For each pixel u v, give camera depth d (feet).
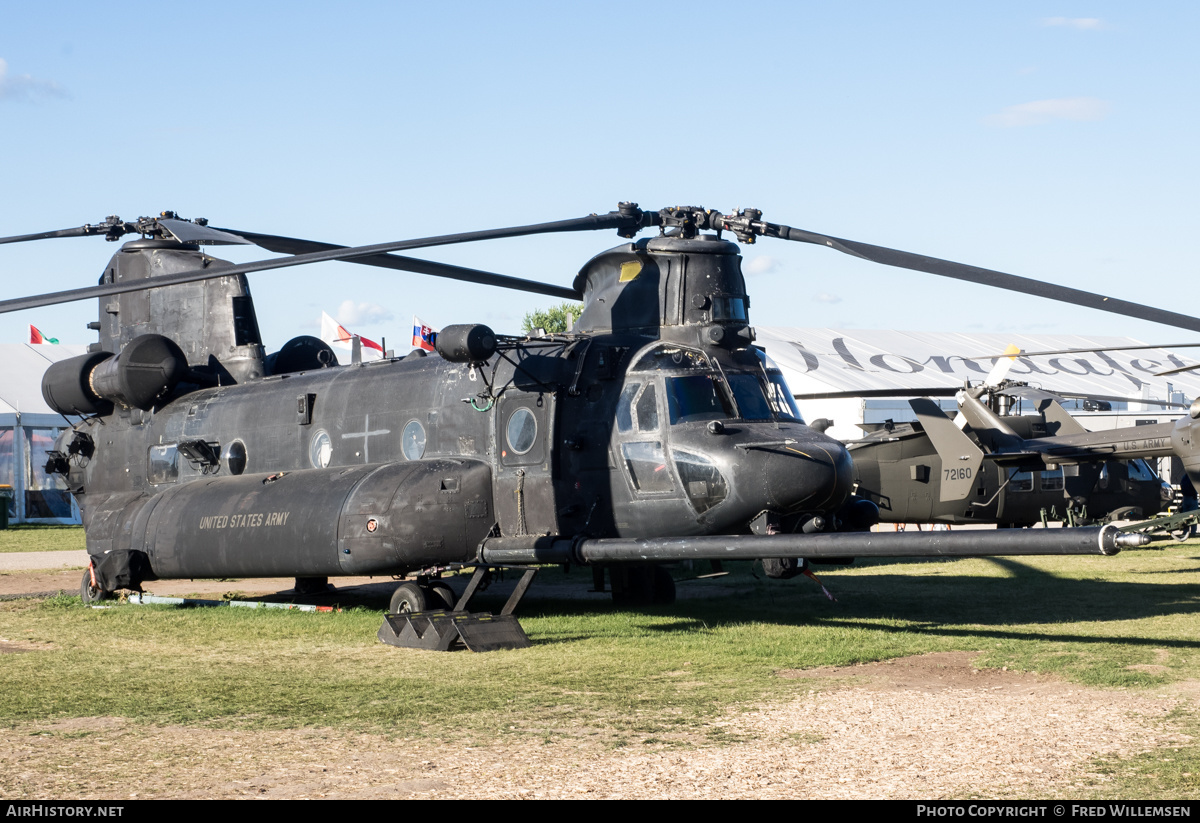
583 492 45.57
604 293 49.19
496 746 26.66
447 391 49.90
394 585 69.56
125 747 26.73
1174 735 27.20
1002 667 36.58
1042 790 22.67
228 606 53.78
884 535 33.17
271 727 28.78
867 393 84.02
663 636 43.42
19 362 154.51
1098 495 90.33
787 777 23.79
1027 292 35.32
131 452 62.49
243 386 60.03
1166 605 52.54
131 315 66.28
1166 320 33.86
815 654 39.01
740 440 42.75
